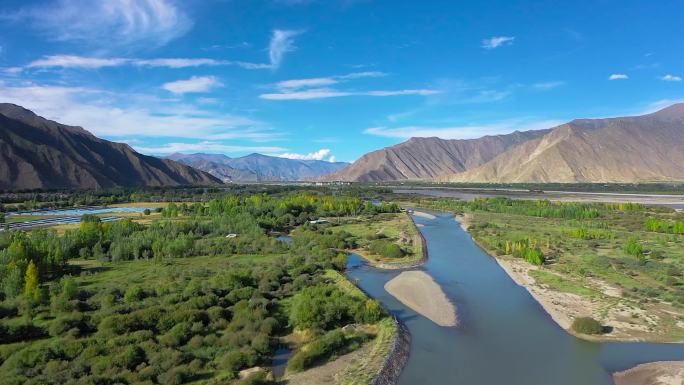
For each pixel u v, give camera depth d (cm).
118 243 9312
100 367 3991
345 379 4038
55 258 7756
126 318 5025
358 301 5931
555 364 4522
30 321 5059
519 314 5941
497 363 4562
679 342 4922
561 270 7969
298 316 5234
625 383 4131
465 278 7850
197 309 5509
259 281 7056
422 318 5884
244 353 4378
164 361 4206
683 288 6681
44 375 3869
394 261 9144
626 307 5959
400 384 4169
